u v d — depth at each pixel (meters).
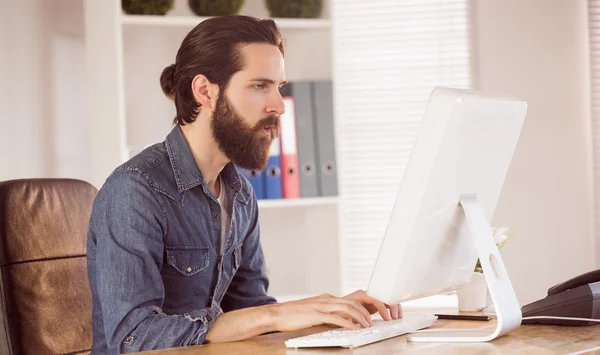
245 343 2.04
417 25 4.91
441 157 1.86
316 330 2.27
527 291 4.81
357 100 4.98
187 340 2.06
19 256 2.54
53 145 4.15
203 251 2.41
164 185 2.32
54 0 4.22
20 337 2.50
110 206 2.23
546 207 4.81
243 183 2.66
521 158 4.81
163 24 4.07
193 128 2.42
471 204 2.01
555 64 4.81
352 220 4.98
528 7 4.81
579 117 4.80
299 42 4.36
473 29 4.85
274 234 4.49
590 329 2.14
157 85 4.50
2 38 3.83
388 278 1.93
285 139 4.12
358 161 4.98
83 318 2.65
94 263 2.31
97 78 3.96
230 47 2.34
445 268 2.08
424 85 4.92
